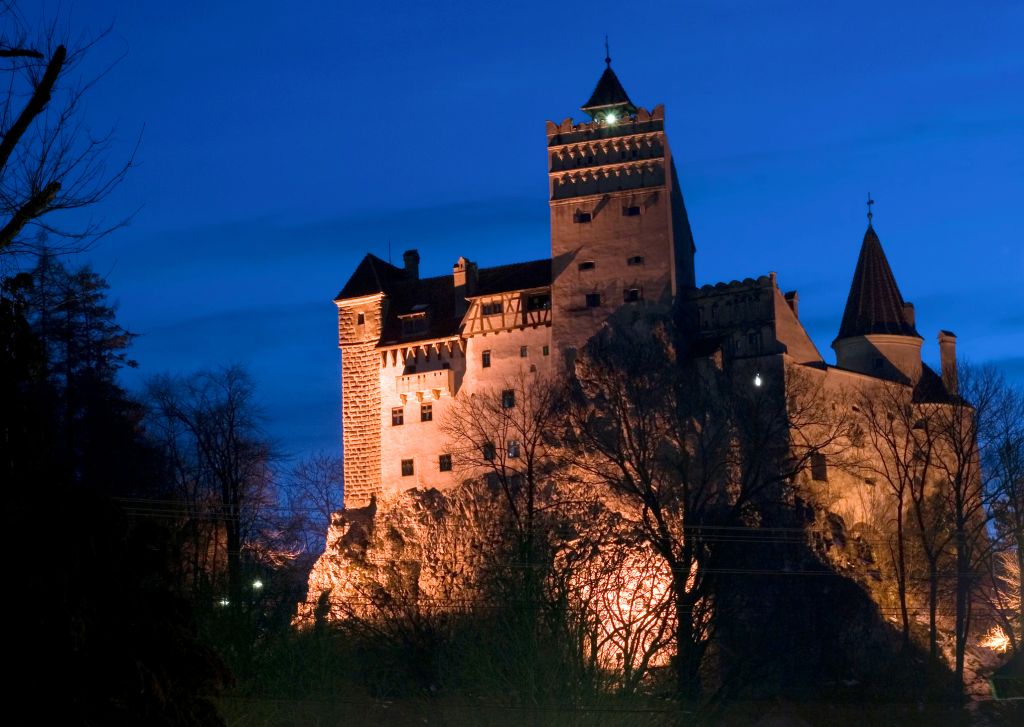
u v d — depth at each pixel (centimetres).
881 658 7306
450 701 4184
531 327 8412
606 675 3941
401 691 5059
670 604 5491
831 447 7994
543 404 7788
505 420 8181
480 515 7956
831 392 8262
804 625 7019
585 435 7356
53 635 1730
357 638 5819
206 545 5806
